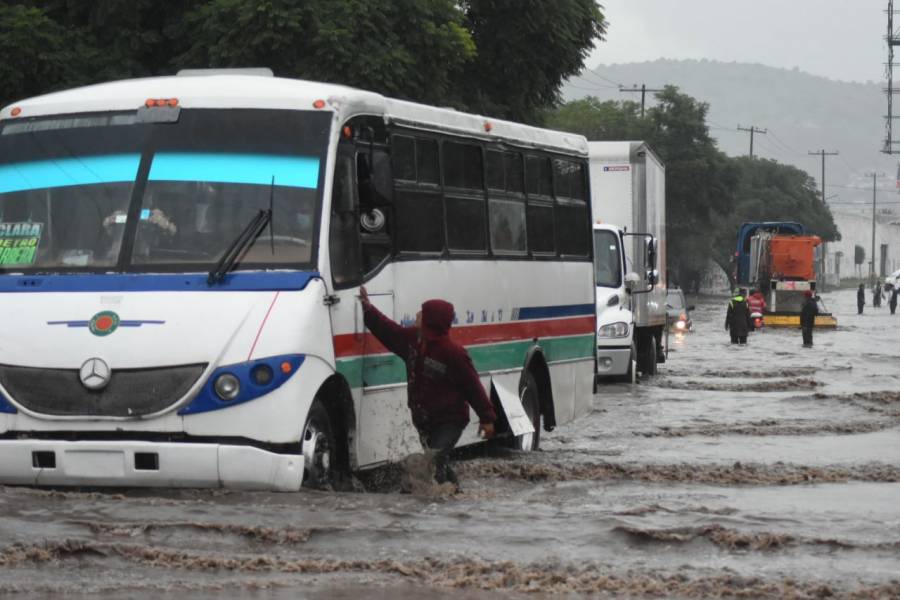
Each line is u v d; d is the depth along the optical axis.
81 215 19.47
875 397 43.44
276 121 19.83
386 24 40.72
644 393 46.72
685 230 183.38
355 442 20.11
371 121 21.16
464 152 24.72
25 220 19.64
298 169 19.52
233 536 15.91
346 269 19.89
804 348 81.25
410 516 17.11
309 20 39.22
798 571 14.82
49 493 17.73
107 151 19.84
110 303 18.47
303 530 16.00
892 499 20.73
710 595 13.91
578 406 30.48
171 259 19.00
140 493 18.20
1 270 19.33
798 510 19.08
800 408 40.56
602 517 17.28
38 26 39.16
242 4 39.12
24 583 13.94
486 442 26.91
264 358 18.09
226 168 19.52
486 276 25.27
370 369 20.56
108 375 18.02
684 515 17.72
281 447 18.19
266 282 18.70
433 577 14.48
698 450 29.33
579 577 14.50
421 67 42.03
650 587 14.13
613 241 49.56
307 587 13.99
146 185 19.48
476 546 15.75
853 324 127.31
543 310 28.09
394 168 22.02
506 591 14.02
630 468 24.28
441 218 23.58
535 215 27.94
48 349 18.22
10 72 38.81
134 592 13.70
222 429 17.97
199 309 18.33
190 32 41.38
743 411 39.62
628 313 49.62
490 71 50.44
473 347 24.67
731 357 70.94
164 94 20.11
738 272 128.88
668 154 179.38
